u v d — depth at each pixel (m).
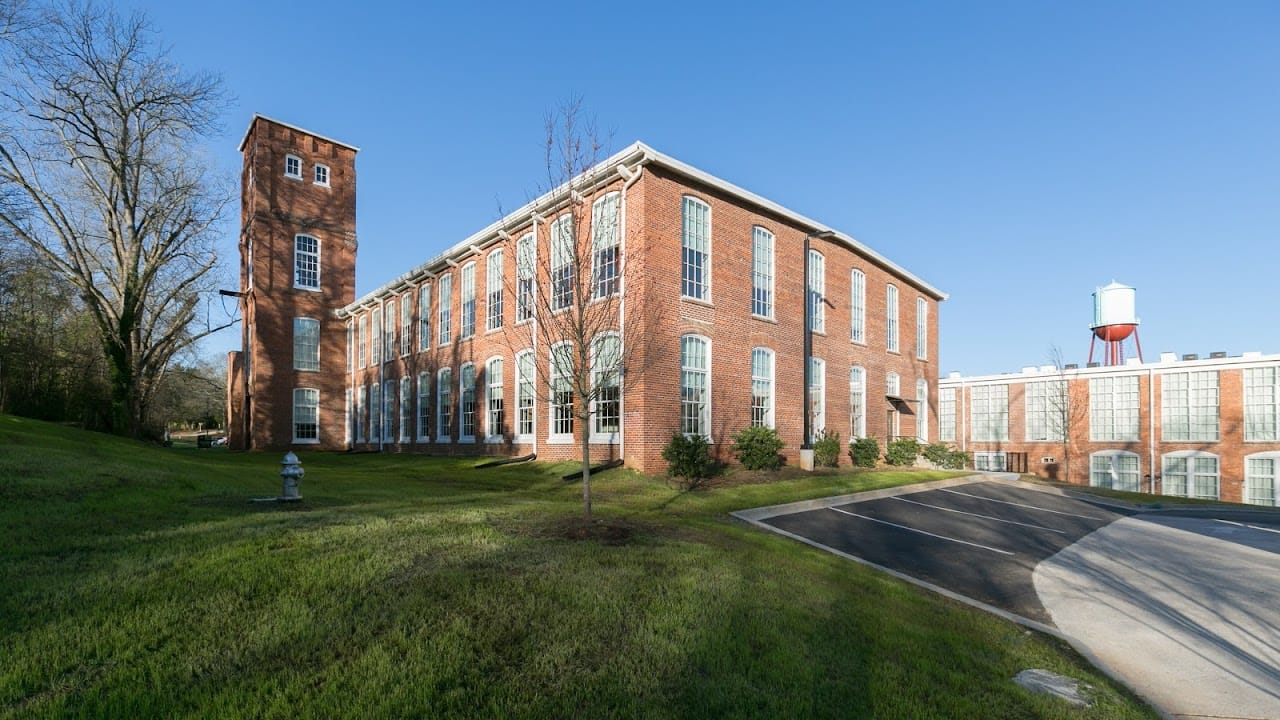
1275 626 7.49
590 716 4.18
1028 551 11.61
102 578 5.84
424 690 4.28
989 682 5.25
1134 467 37.50
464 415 26.84
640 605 6.02
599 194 18.94
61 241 25.73
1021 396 42.97
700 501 14.05
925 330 33.91
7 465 10.65
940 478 22.23
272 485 12.99
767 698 4.52
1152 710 5.15
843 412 26.14
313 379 37.12
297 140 37.41
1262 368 33.25
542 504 11.58
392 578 6.27
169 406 44.91
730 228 20.88
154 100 26.14
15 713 3.82
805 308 21.31
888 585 8.07
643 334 17.48
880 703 4.64
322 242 38.00
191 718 3.88
